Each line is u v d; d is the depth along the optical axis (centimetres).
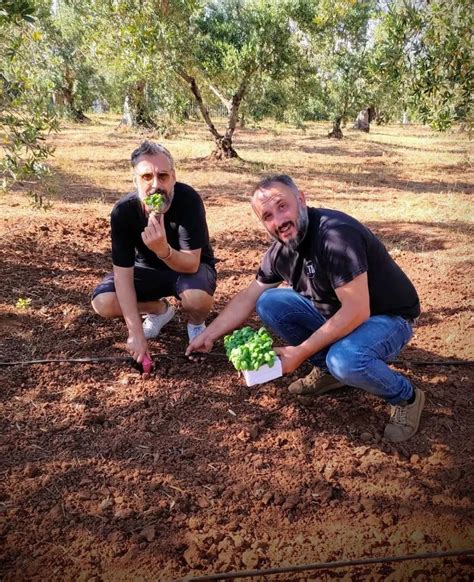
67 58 1541
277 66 1149
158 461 274
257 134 2072
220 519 243
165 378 344
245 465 274
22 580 213
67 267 510
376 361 274
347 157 1488
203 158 1270
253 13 1151
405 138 2231
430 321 434
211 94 1362
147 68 1036
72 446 282
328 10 691
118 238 327
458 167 1343
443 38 524
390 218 761
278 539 235
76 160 1162
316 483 263
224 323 314
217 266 545
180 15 1050
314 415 313
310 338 263
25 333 390
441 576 218
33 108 435
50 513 242
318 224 266
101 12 1022
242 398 327
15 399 319
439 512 248
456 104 536
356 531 239
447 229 700
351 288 257
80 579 215
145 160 305
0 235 562
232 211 772
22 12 350
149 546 229
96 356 368
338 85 1911
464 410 319
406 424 293
